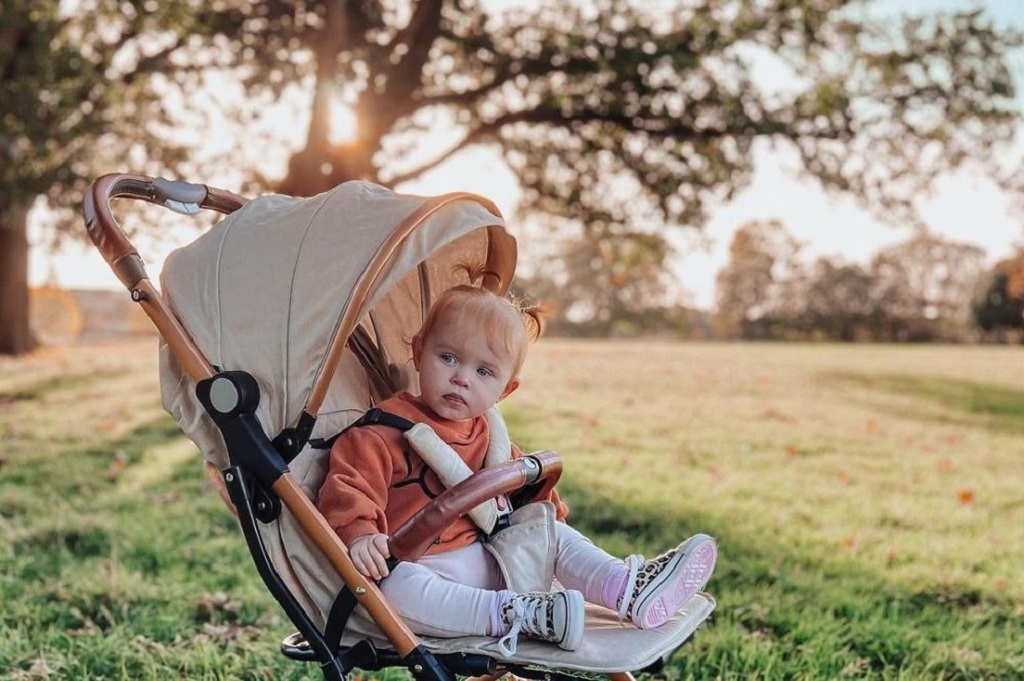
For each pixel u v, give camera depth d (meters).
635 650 2.45
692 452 9.09
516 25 14.55
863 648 4.23
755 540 5.84
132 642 4.07
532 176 16.62
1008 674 4.02
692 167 15.08
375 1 14.13
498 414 3.06
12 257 20.53
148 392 13.34
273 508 2.56
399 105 13.98
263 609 4.58
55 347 24.20
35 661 3.86
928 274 57.44
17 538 5.60
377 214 2.75
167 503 6.61
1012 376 20.16
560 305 55.22
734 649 4.14
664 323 54.72
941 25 14.84
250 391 2.57
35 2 13.01
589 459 8.48
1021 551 5.84
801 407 13.46
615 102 14.57
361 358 3.23
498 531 2.82
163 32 14.16
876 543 5.93
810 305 56.53
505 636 2.45
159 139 14.27
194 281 2.75
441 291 3.22
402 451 2.79
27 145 13.04
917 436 10.90
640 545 5.71
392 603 2.56
